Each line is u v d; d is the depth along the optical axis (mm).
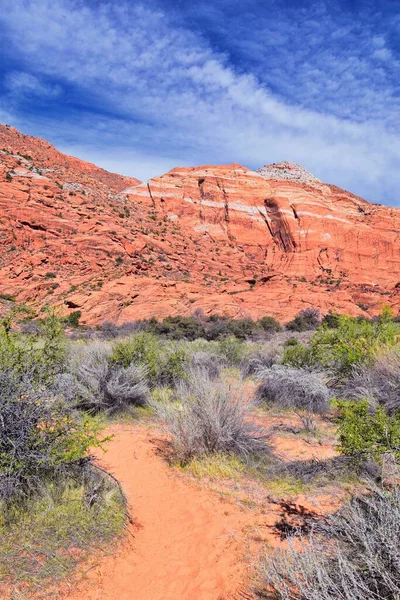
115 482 4359
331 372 8555
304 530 3701
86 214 64125
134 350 8711
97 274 49281
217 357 12367
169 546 3621
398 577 2287
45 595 2750
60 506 3582
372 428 3490
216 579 3143
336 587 2268
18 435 3631
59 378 4688
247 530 3791
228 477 4965
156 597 2947
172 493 4617
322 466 4938
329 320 37562
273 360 12117
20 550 3070
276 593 2928
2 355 3869
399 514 2531
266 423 6965
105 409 7371
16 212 56000
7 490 3428
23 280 47094
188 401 5953
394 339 8281
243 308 48250
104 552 3301
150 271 55281
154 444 6133
